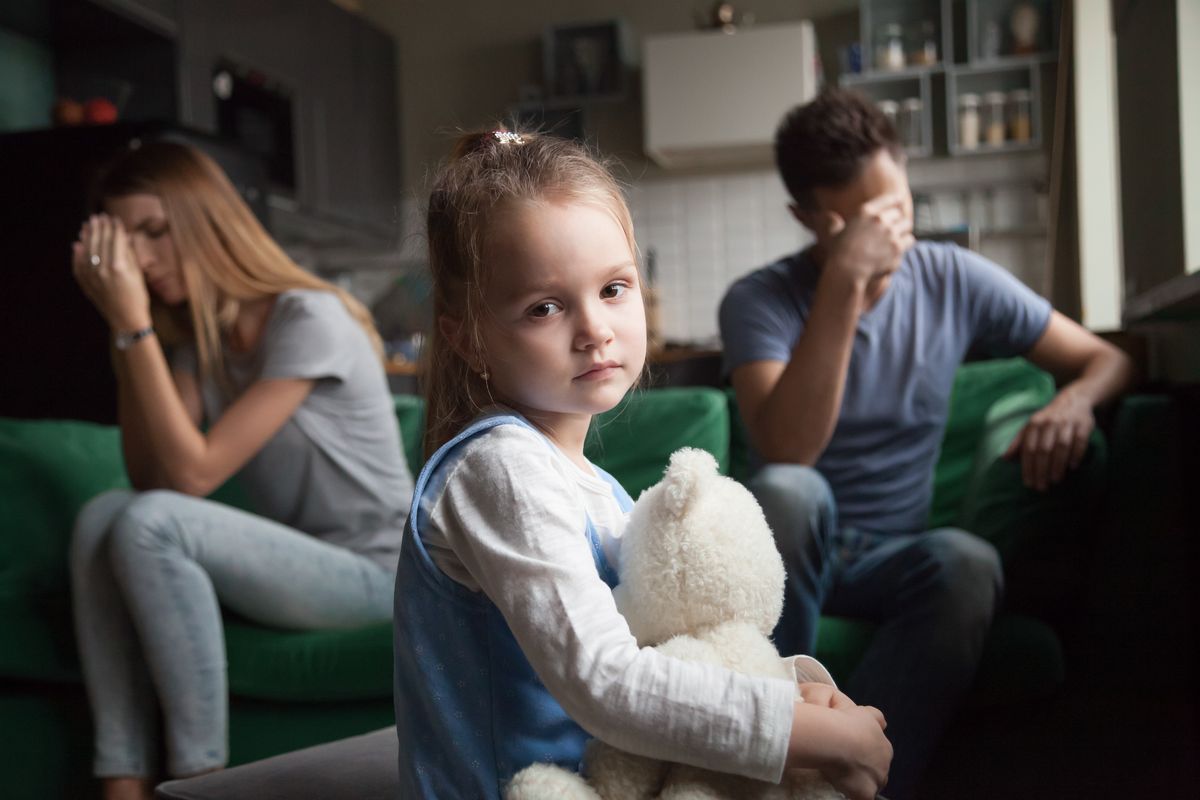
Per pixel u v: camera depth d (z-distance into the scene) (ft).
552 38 20.31
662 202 20.52
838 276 5.41
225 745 5.37
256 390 5.90
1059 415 5.50
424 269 3.12
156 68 14.80
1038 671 5.13
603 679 2.27
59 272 10.92
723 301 6.35
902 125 18.94
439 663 2.58
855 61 19.29
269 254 6.35
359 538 6.18
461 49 21.29
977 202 19.15
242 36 16.14
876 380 5.96
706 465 2.51
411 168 21.44
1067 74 12.25
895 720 4.55
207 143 11.58
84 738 5.98
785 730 2.25
